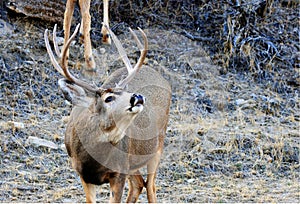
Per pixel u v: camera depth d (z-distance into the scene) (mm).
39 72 31438
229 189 24172
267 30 39469
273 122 31203
